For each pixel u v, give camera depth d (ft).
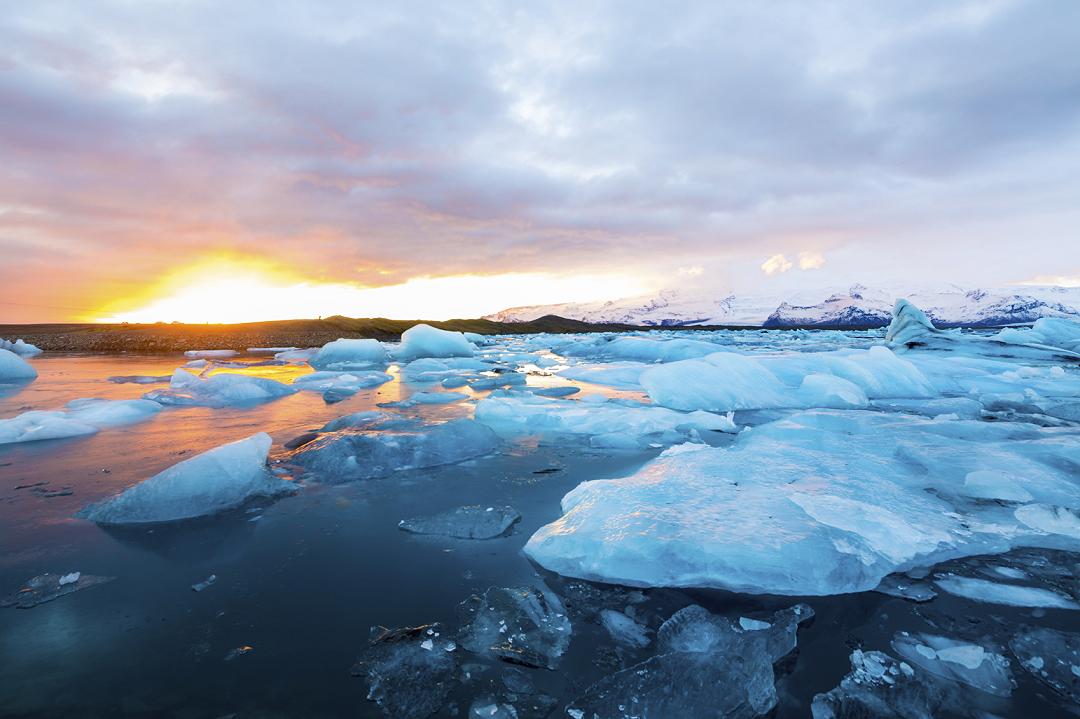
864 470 12.14
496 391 27.61
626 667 5.81
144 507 10.15
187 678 5.49
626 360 51.31
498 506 10.73
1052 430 16.02
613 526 8.73
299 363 48.52
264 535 9.36
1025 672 5.69
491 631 6.41
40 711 4.98
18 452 14.96
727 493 10.26
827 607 6.99
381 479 12.68
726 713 5.07
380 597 7.24
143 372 37.70
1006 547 8.70
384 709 5.08
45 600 7.08
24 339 62.90
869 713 5.08
